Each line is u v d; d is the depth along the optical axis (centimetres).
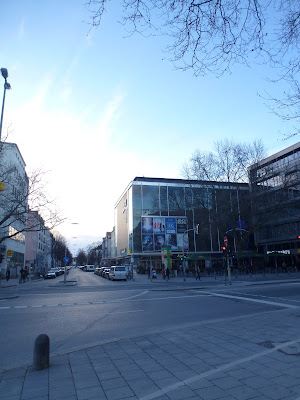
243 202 3669
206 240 5247
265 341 651
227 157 3672
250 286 2295
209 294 1784
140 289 2255
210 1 452
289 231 4769
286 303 1352
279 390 396
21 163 4978
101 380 460
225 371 474
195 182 3784
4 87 2381
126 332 838
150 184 5397
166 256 3738
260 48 497
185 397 387
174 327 893
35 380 466
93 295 1825
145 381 450
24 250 5634
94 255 15525
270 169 3638
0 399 402
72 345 715
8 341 752
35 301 1547
